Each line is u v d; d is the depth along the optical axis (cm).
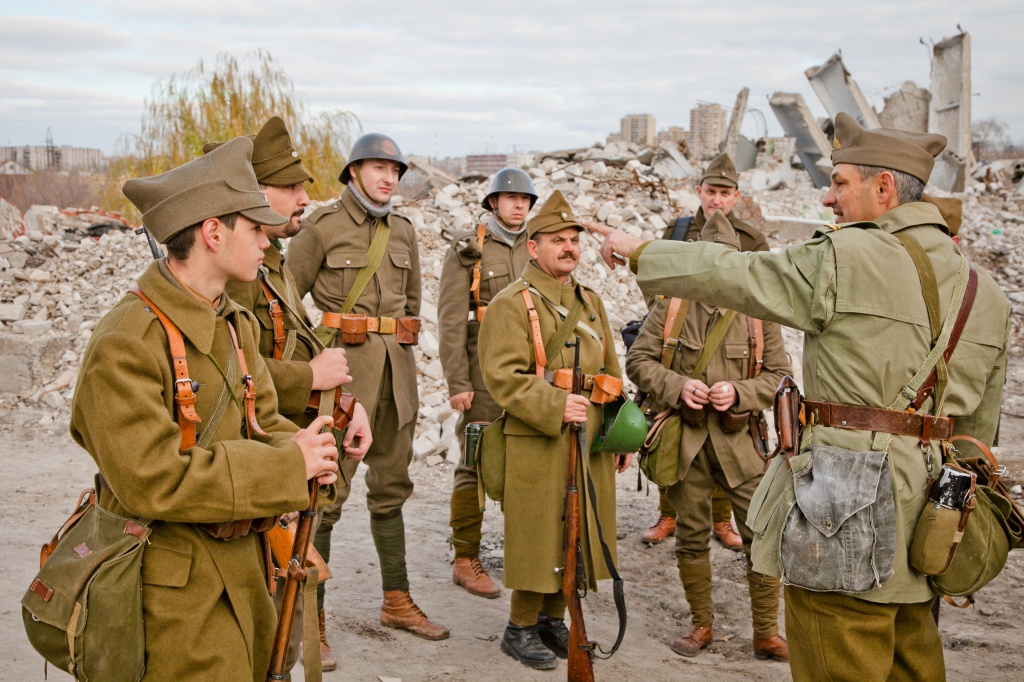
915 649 254
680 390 386
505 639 373
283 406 288
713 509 527
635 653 388
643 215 1142
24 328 809
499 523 551
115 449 194
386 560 397
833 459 241
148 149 1644
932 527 234
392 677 347
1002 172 2059
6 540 474
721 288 261
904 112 2175
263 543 232
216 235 214
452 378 462
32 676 326
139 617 198
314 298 398
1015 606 425
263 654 226
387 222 407
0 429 705
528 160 1430
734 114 2238
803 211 1803
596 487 366
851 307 242
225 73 1634
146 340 203
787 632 256
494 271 474
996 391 267
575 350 356
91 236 1212
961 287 250
